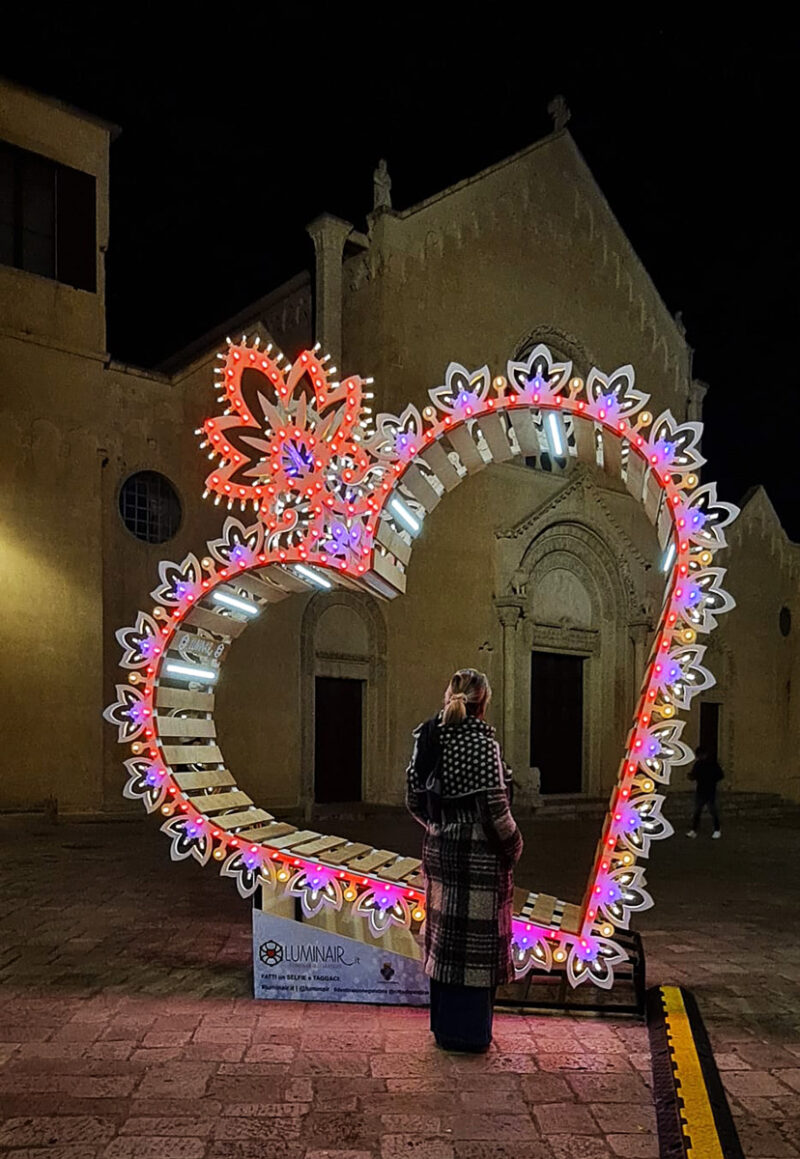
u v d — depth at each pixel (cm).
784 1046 449
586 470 1905
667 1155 325
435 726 454
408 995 493
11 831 1166
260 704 1475
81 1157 324
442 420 505
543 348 499
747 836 1520
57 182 1361
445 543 1714
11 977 539
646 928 724
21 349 1297
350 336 1697
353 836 1245
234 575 543
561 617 1902
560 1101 375
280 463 536
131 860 962
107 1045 430
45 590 1288
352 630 1620
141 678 547
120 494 1394
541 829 1496
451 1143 338
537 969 519
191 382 1468
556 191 1970
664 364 2203
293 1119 355
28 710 1259
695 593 473
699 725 2198
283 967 499
